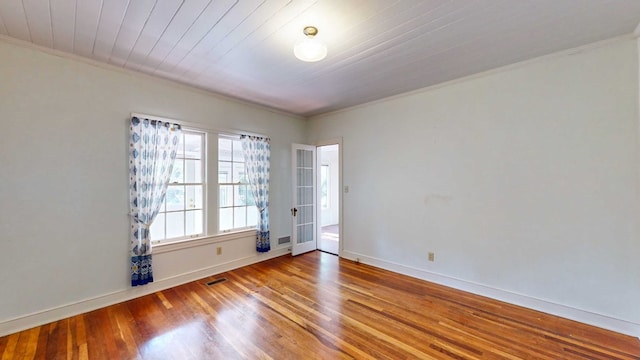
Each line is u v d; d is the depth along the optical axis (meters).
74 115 2.62
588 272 2.45
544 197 2.67
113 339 2.22
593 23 2.07
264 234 4.20
